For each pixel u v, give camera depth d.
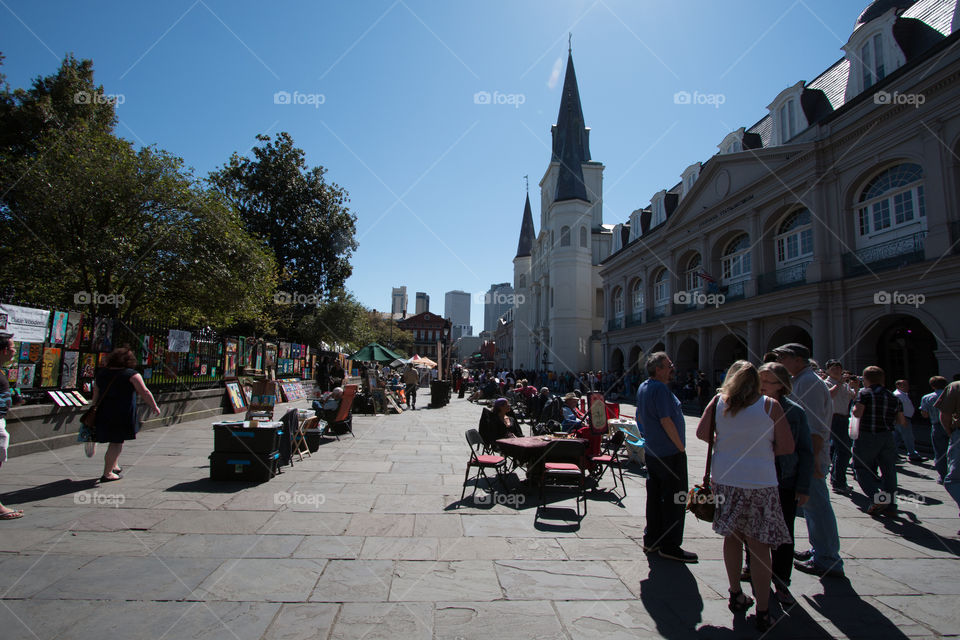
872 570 4.04
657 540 4.18
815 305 16.47
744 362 3.36
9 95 18.70
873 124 14.98
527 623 3.01
